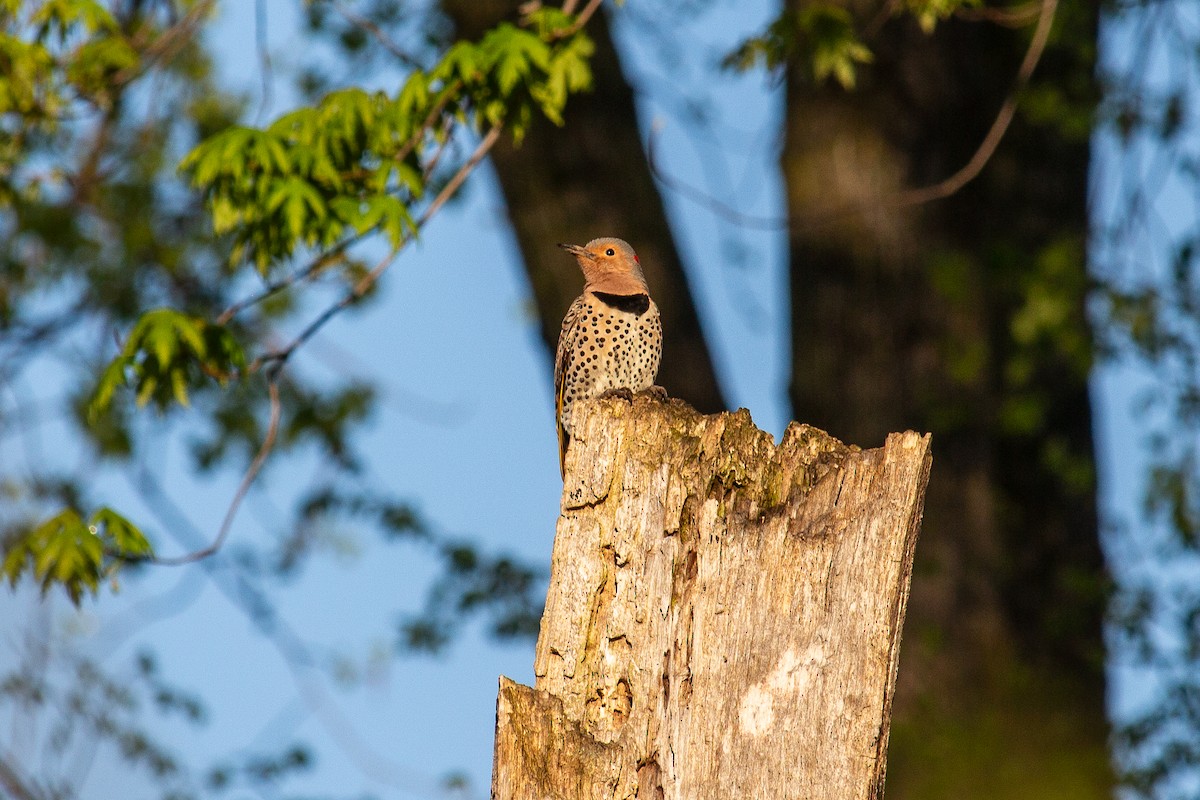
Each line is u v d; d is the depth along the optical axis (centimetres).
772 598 602
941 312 1383
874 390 1390
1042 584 1389
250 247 1073
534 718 602
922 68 1406
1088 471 1357
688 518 612
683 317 1469
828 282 1416
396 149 1027
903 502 606
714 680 598
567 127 1448
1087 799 1228
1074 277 1303
